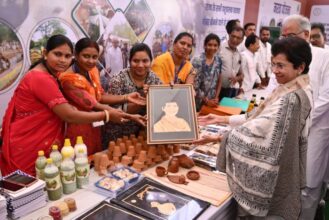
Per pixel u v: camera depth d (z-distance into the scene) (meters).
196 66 2.96
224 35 4.54
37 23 2.13
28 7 2.06
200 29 3.95
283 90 1.40
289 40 1.35
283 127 1.33
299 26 2.07
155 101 1.83
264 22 5.71
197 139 1.73
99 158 1.64
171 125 1.75
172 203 1.39
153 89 1.87
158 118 1.77
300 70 1.38
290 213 1.41
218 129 2.34
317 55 2.43
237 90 3.63
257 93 3.86
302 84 1.37
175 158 1.78
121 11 2.78
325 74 2.39
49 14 2.20
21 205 1.24
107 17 2.65
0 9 1.91
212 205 1.41
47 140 1.59
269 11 5.77
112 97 2.01
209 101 2.89
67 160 1.43
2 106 2.04
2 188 1.27
